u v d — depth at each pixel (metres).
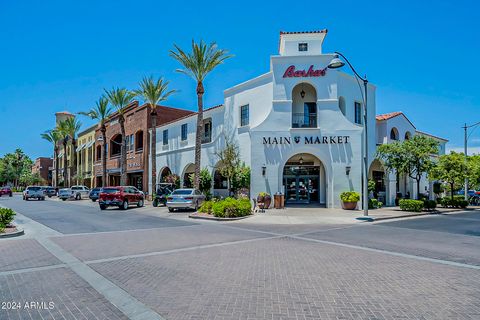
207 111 29.86
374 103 27.25
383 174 29.50
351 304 5.27
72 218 19.41
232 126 27.23
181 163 33.50
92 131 56.19
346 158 23.53
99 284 6.35
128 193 26.62
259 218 18.52
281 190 23.58
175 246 10.26
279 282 6.43
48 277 6.84
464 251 9.56
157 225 16.03
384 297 5.59
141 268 7.52
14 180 95.62
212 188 28.80
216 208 18.66
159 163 37.16
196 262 8.08
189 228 14.83
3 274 7.08
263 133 23.91
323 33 25.28
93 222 17.34
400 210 23.45
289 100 24.02
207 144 30.11
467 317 4.76
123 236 12.39
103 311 5.03
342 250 9.62
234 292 5.86
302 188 26.39
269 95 24.70
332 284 6.30
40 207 28.73
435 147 23.77
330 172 23.55
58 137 62.16
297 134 23.80
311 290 5.95
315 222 17.12
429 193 33.62
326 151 23.62
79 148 59.94
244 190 24.34
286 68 24.23
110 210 25.34
